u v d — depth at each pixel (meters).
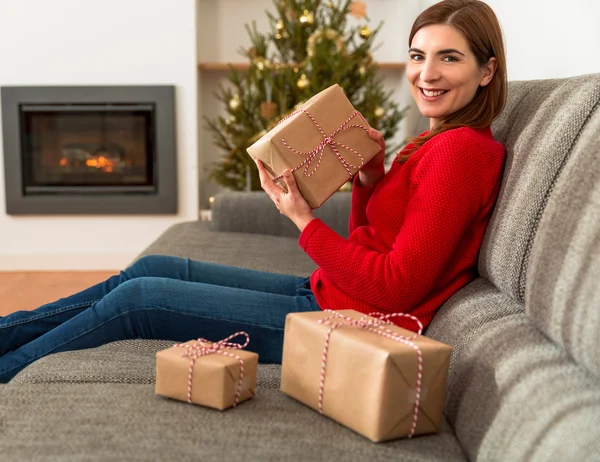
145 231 3.66
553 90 1.13
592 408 0.74
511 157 1.13
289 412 0.97
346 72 3.30
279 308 1.28
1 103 3.48
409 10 3.92
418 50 1.22
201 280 1.50
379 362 0.86
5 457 0.82
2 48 3.47
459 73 1.18
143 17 3.50
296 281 1.55
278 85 3.37
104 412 0.94
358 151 1.21
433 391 0.90
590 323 0.75
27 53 3.49
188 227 2.61
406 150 1.27
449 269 1.18
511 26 2.21
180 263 1.52
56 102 3.51
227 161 3.50
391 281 1.08
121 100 3.53
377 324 0.97
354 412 0.89
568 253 0.83
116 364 1.14
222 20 4.09
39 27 3.47
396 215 1.20
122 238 3.66
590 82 1.00
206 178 4.21
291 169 1.16
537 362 0.85
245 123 3.40
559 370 0.82
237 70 3.80
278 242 2.33
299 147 1.16
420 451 0.87
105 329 1.27
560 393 0.78
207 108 4.16
